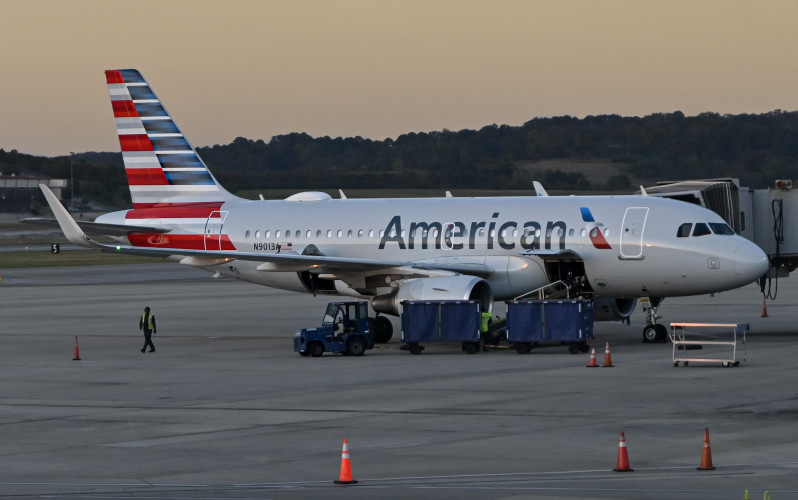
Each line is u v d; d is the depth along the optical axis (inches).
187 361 6156.5
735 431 3577.8
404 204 7421.3
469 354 6176.2
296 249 7608.3
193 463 3265.3
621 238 6555.1
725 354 5851.4
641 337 7017.7
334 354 6353.3
